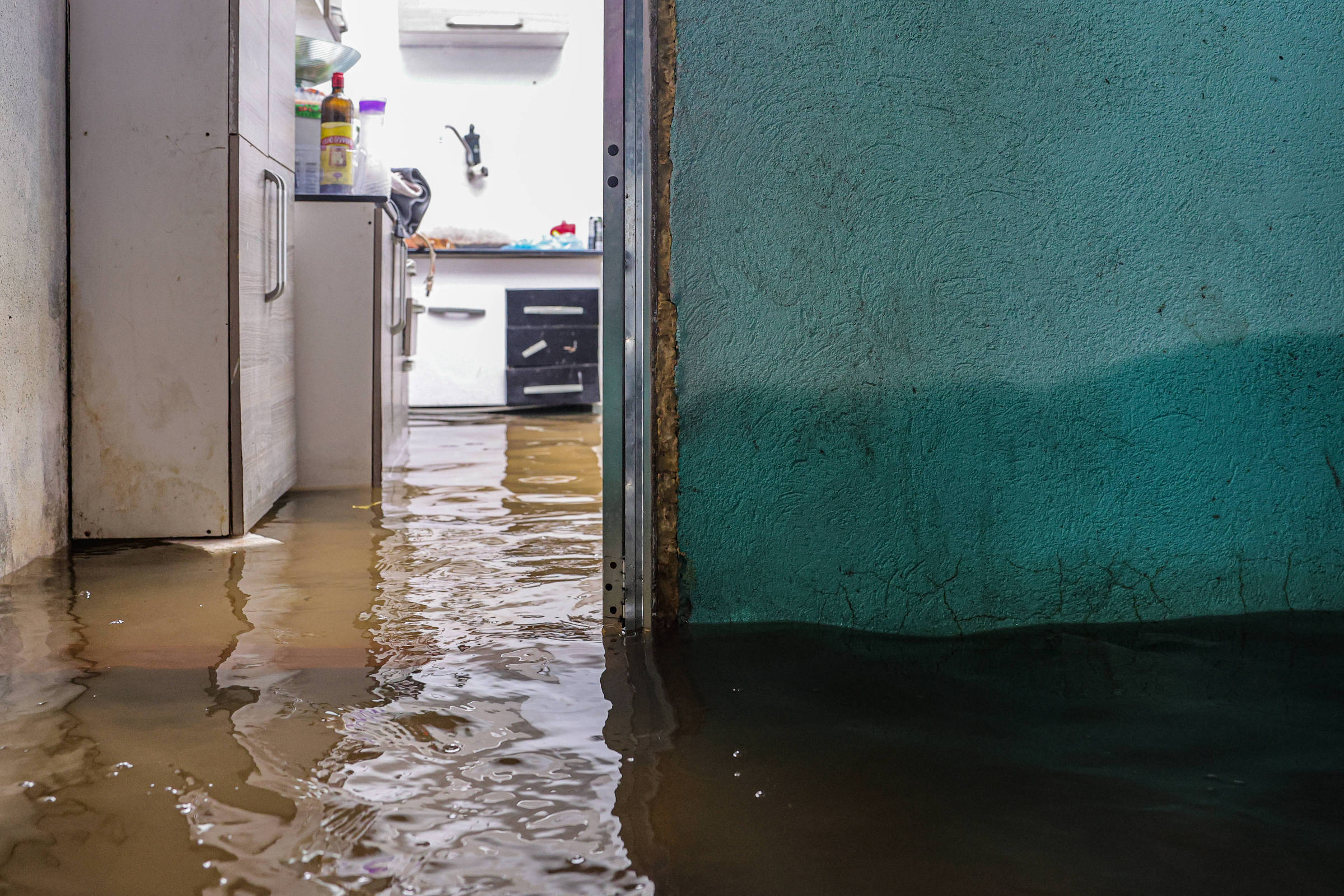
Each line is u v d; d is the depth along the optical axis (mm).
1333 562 2148
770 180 1990
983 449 2049
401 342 4680
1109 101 2018
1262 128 2055
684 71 1972
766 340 2014
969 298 2025
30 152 2494
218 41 2729
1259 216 2066
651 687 1700
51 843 1160
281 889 1071
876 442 2035
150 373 2787
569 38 7520
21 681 1693
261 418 3117
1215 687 1720
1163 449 2084
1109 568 2094
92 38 2697
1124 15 2008
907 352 2025
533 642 1936
